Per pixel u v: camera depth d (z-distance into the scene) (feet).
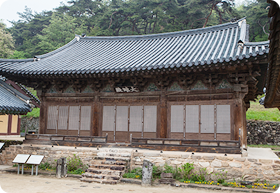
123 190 36.01
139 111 55.98
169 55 57.82
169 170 43.16
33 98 98.12
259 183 39.06
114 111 57.77
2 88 75.15
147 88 55.72
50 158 51.24
